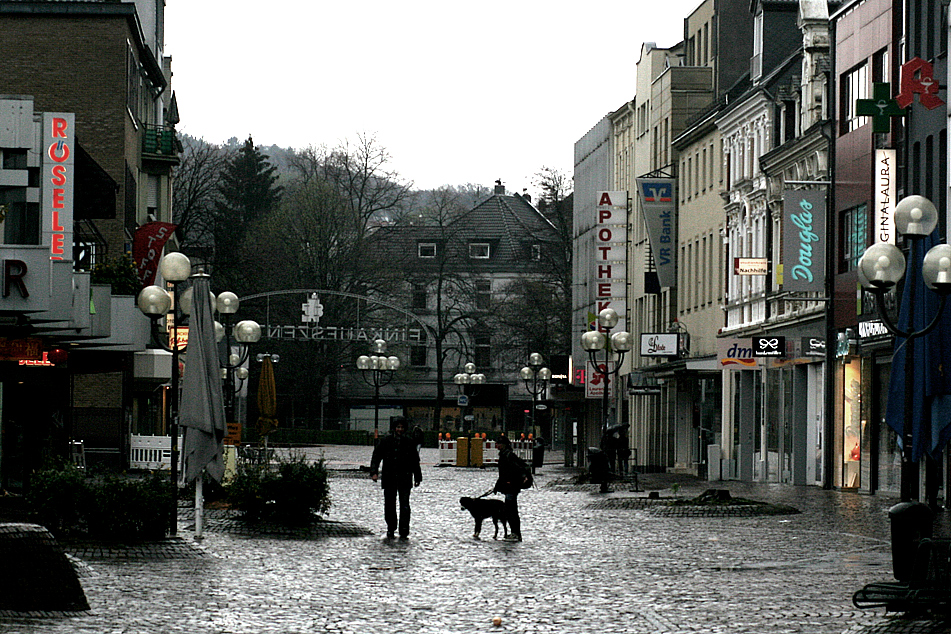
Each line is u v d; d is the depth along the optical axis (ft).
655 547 100.89
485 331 444.14
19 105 155.33
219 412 102.27
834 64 196.03
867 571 82.84
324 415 488.44
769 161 225.35
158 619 60.03
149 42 314.35
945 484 153.69
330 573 81.30
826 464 195.21
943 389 81.35
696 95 302.04
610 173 360.69
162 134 285.23
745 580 78.54
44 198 155.33
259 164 515.91
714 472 235.40
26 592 60.34
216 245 413.39
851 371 188.03
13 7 233.55
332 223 395.34
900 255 81.35
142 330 170.71
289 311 397.60
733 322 253.03
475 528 109.40
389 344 436.76
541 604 67.82
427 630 58.85
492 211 522.88
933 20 162.20
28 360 145.18
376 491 180.55
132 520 93.09
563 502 159.22
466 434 381.81
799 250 193.57
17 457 167.53
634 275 340.80
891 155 169.48
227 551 93.71
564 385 315.37
